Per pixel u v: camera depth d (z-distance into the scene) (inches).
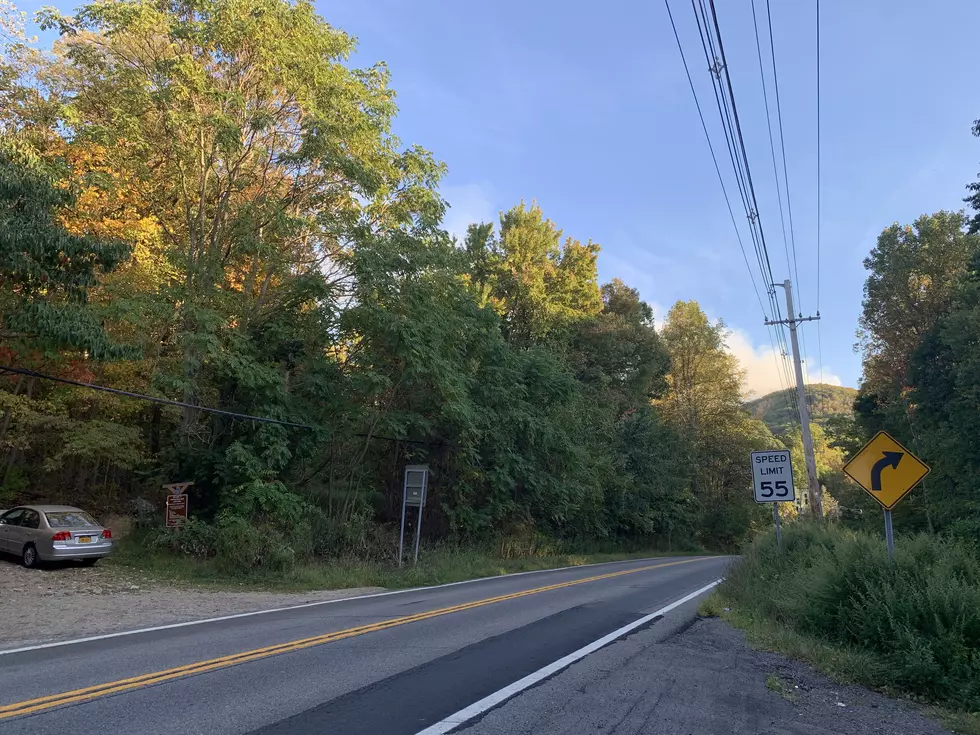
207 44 707.4
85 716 205.3
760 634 372.5
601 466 1385.3
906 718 249.3
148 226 770.2
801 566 482.0
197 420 774.5
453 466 1000.2
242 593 552.4
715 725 218.7
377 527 864.3
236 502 687.7
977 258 1043.3
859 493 1556.3
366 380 781.3
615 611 460.4
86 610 427.8
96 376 746.8
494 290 1572.3
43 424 748.6
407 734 195.6
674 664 300.5
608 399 1659.7
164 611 435.8
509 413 1032.8
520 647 325.7
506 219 1670.8
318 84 755.4
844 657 306.5
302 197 804.0
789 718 233.8
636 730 208.8
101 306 697.0
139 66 709.9
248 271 883.4
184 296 713.6
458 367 935.7
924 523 1205.1
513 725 207.3
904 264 1515.7
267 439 701.9
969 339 1093.1
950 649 286.7
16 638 337.4
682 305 2309.3
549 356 1212.5
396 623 391.2
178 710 212.4
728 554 1918.1
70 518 608.7
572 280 1695.4
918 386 1311.5
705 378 2252.7
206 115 704.4
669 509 1798.7
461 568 798.5
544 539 1219.9
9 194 440.1
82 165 716.0
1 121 682.2
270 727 198.4
